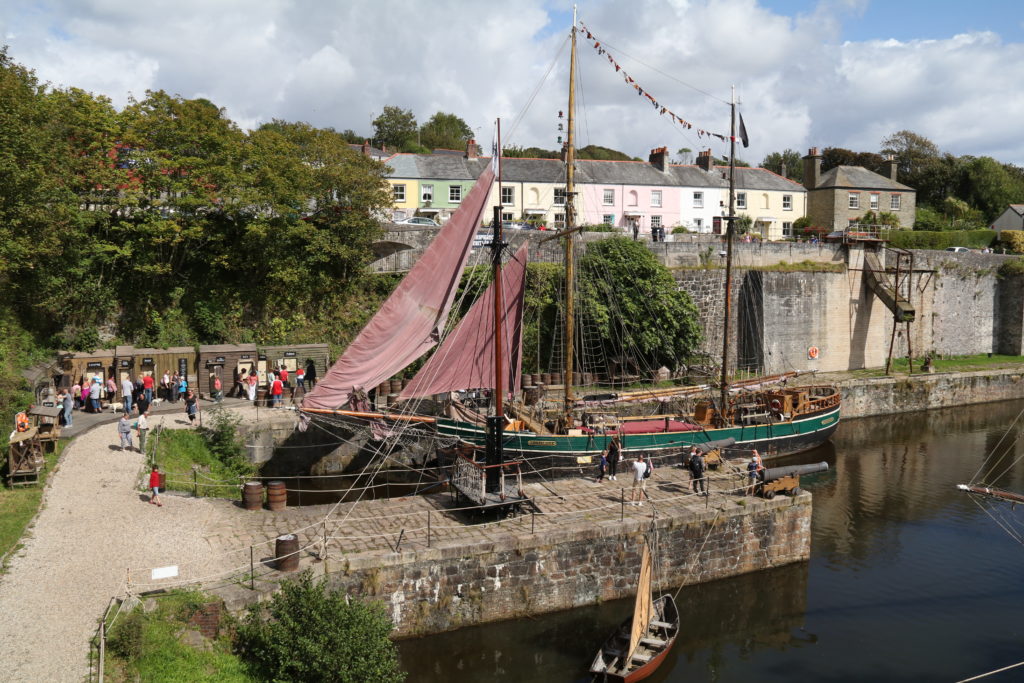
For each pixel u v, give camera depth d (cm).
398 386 3422
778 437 3353
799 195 6656
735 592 2117
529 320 3884
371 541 1842
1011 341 6003
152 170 3328
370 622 1481
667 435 2891
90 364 2989
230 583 1573
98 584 1541
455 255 2505
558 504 2181
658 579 2052
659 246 4466
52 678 1234
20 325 2939
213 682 1322
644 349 3981
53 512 1881
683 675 1720
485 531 1914
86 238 3203
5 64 2708
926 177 8969
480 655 1738
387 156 6228
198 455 2555
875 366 5178
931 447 3875
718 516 2123
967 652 1848
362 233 3819
